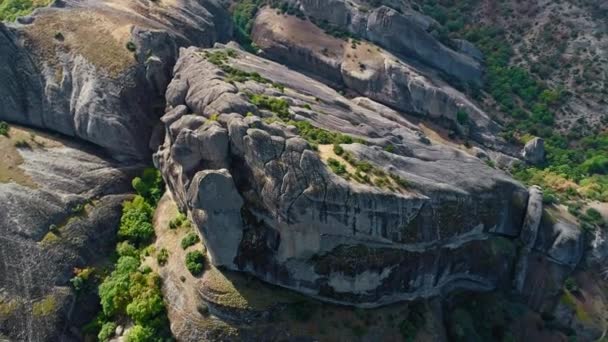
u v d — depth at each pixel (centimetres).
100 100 8694
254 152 6806
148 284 7281
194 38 10331
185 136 7062
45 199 7788
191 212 7100
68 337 7231
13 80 8681
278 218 6769
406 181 7231
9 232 7394
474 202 7806
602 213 8925
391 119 9975
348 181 6800
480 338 7769
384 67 11075
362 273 7056
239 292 6956
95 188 8250
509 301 8181
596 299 8281
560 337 7994
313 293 7131
